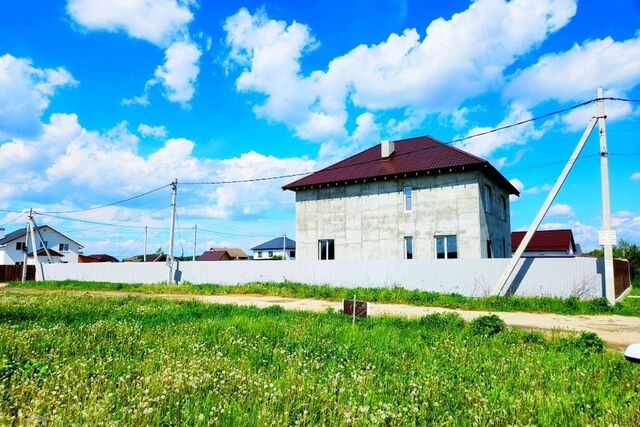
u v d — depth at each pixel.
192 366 5.44
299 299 20.42
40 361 5.77
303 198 30.00
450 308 16.91
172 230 29.92
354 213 27.58
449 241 24.19
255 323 10.14
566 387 5.34
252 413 4.04
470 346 8.16
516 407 4.47
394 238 25.86
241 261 27.98
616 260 19.16
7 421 3.64
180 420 3.89
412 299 18.67
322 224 28.89
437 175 24.66
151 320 10.79
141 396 4.36
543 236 49.41
